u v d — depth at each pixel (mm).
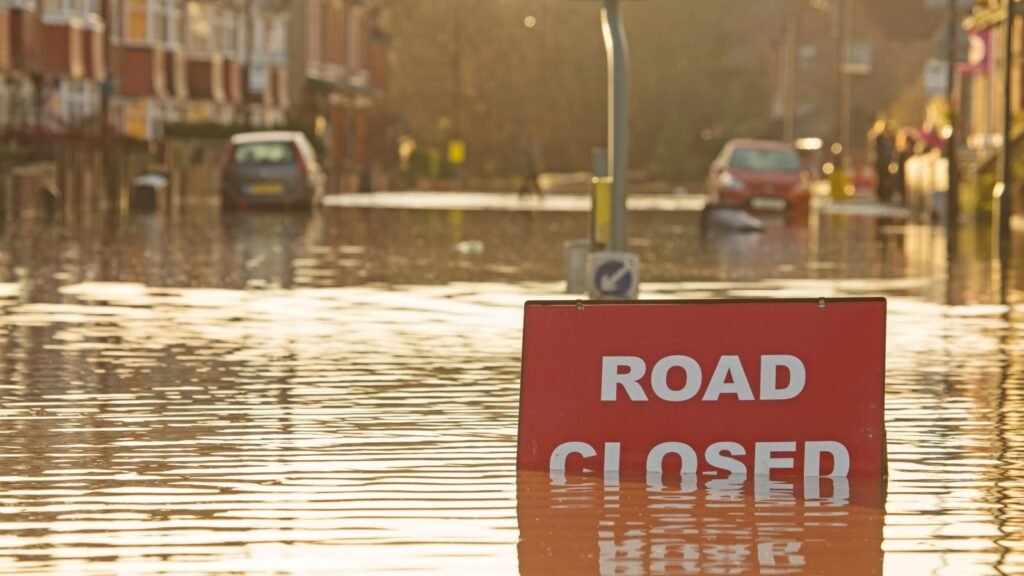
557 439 19672
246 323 35312
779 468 19625
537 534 16672
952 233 73312
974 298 42500
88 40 110938
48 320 35625
